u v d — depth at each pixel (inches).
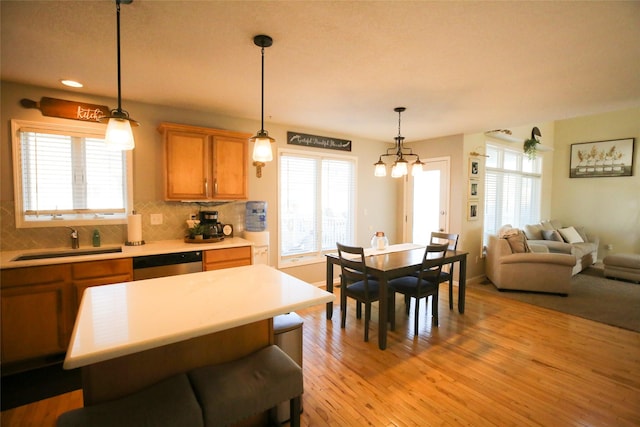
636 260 195.0
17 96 106.8
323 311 150.0
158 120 132.3
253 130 158.1
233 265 130.5
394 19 68.2
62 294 98.4
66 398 85.5
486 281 200.4
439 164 200.5
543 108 135.6
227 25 70.7
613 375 95.5
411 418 77.4
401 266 117.7
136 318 54.0
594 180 265.6
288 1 61.8
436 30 72.7
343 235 199.5
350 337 121.5
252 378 55.9
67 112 114.5
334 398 84.8
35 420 76.8
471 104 130.8
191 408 47.8
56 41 78.0
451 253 144.3
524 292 177.8
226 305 60.5
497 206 228.1
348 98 123.0
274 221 167.9
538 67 93.0
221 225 144.8
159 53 84.7
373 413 79.1
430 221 206.4
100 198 123.4
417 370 98.4
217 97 122.1
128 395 53.2
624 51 82.5
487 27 71.2
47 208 114.3
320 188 185.8
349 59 88.3
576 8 63.4
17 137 107.5
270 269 90.0
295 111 141.8
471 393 87.0
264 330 68.6
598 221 264.1
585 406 81.5
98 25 70.7
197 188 132.2
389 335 123.0
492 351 110.3
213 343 62.9
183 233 139.7
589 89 112.3
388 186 221.1
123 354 44.1
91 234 121.0
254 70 95.9
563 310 149.3
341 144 192.7
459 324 133.6
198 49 82.4
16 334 93.0
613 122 255.3
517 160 250.8
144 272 111.3
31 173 111.7
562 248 212.4
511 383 91.6
